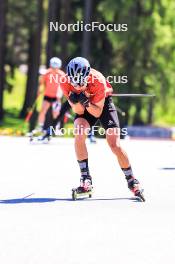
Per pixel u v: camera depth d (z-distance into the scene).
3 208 20.59
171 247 15.86
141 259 14.68
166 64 86.81
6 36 111.12
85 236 16.84
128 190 24.69
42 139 43.66
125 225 18.31
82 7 95.88
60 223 18.39
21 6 111.31
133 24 83.81
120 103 86.94
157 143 46.06
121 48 87.69
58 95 44.56
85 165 22.47
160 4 84.75
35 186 25.44
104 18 88.69
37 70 81.19
